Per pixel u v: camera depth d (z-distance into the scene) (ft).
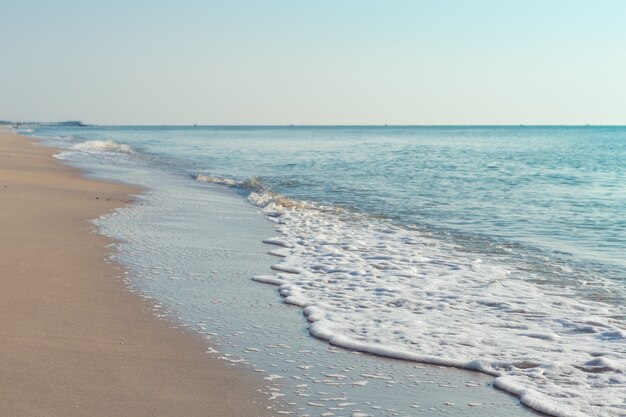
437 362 21.39
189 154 182.29
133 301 27.63
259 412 17.17
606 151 217.97
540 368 20.76
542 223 54.39
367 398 18.40
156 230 45.88
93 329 23.49
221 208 60.13
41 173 84.58
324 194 76.33
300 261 37.35
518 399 18.60
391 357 21.88
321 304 28.12
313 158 162.61
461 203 67.92
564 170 120.37
